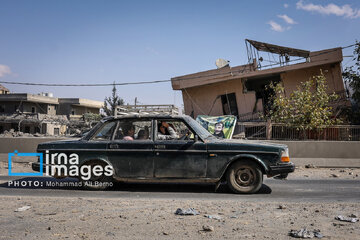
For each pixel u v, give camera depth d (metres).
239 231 3.97
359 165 11.77
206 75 22.17
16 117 46.00
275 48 21.28
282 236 3.78
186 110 23.48
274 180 8.80
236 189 6.63
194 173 6.66
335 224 4.29
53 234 3.82
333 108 19.45
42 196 6.26
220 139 7.09
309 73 20.75
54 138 12.05
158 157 6.75
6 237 3.71
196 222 4.35
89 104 57.09
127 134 7.03
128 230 3.97
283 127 13.84
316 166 11.77
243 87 21.97
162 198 6.14
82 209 5.10
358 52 19.25
